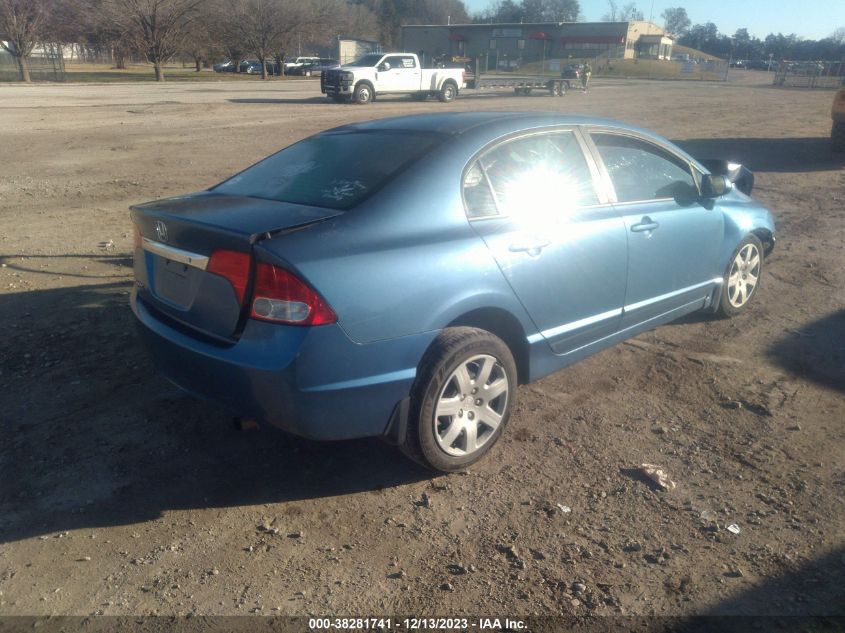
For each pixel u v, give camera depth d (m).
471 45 63.50
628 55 68.06
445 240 3.49
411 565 3.08
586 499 3.52
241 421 3.48
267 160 4.42
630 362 5.09
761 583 2.95
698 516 3.38
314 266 3.10
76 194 10.68
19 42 39.22
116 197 10.52
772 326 5.74
